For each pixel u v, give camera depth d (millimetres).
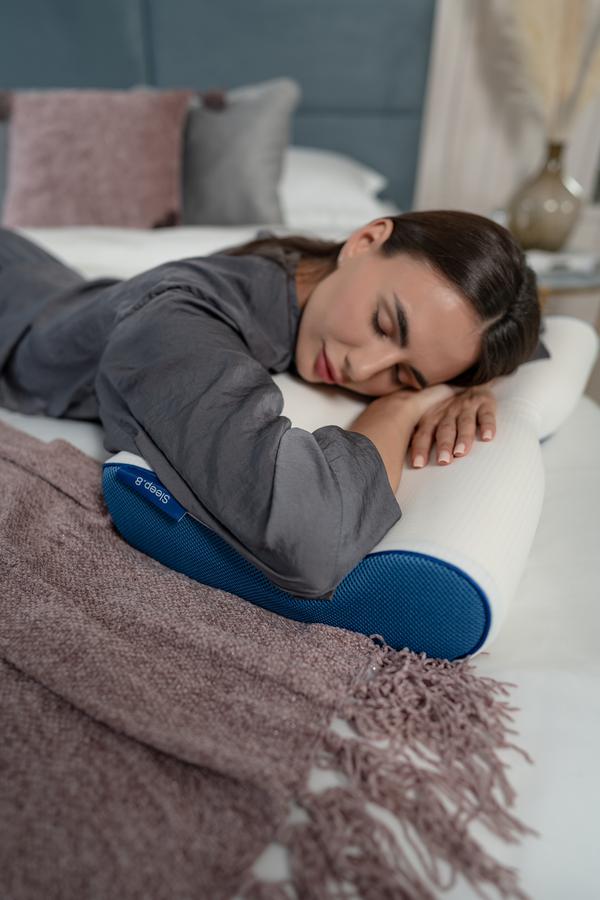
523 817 408
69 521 652
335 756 431
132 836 367
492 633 511
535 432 734
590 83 1812
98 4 2088
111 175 1669
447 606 505
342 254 771
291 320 791
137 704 450
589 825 407
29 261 1102
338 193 2000
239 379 569
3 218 1790
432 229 694
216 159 1770
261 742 433
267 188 1807
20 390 929
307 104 2281
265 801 387
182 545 595
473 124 2270
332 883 356
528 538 567
